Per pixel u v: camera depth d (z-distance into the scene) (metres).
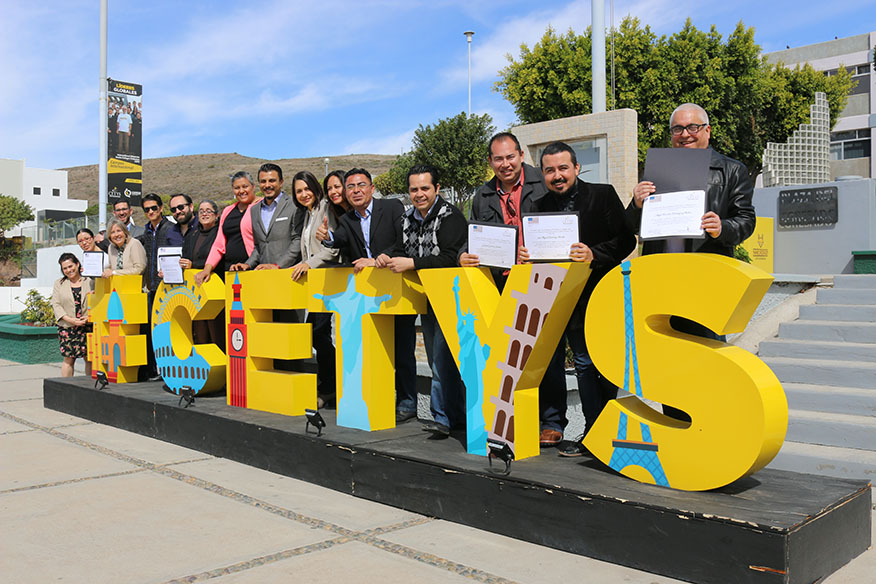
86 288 8.59
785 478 3.47
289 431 4.78
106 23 14.79
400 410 5.18
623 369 3.49
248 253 6.15
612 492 3.22
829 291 7.24
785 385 5.79
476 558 3.26
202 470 4.94
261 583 3.04
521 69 21.05
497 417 3.93
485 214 4.52
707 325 3.17
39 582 3.10
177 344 6.41
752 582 2.73
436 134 32.69
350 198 5.03
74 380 7.46
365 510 4.04
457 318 4.12
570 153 3.94
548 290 3.67
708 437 3.16
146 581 3.09
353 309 4.82
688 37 21.42
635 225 3.51
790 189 11.17
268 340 5.46
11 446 5.75
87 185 106.81
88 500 4.27
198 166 114.50
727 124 22.33
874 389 5.49
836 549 3.01
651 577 2.99
